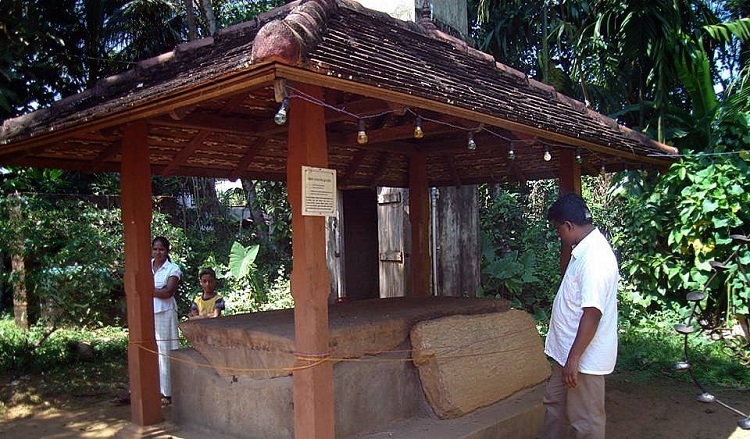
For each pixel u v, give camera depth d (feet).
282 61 8.33
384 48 11.47
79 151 15.64
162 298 17.97
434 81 11.48
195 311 18.78
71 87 31.55
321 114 11.00
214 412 13.96
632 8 26.58
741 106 25.39
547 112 15.48
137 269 14.16
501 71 16.43
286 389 12.41
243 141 17.31
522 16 34.68
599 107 33.71
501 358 16.05
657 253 26.35
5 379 21.26
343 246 31.81
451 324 15.47
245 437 13.29
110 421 16.90
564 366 11.44
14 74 24.36
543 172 21.68
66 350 24.32
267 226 41.86
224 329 13.92
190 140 16.33
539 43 35.88
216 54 12.09
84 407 18.34
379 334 14.07
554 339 12.23
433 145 20.75
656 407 17.83
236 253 34.45
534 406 15.23
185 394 14.66
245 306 33.27
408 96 10.28
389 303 17.57
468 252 29.48
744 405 17.88
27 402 18.76
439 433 13.32
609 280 11.29
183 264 33.81
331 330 13.00
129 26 37.01
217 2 43.42
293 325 13.91
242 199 48.14
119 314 29.96
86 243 24.82
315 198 10.84
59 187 33.65
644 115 30.78
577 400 11.59
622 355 22.84
